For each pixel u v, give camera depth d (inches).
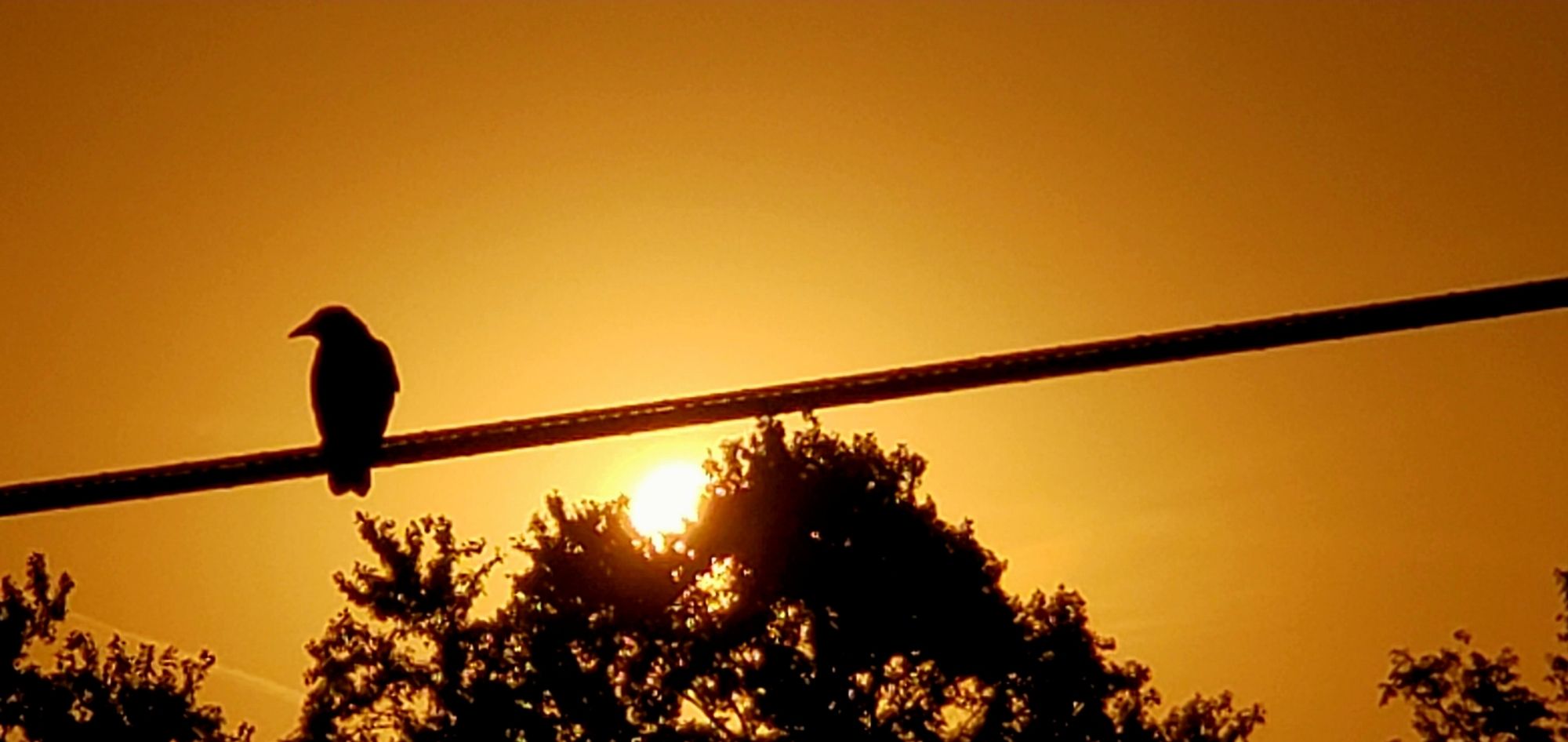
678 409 629.0
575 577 2615.7
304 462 664.4
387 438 660.1
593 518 2650.1
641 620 2613.2
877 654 2578.7
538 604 2655.0
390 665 2674.7
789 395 619.2
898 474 2647.6
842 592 2559.1
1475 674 2384.4
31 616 2551.7
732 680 2623.0
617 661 2664.9
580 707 2593.5
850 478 2608.3
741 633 2581.2
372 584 2669.8
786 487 2613.2
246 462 665.6
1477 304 588.4
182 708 2583.7
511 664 2667.3
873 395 609.9
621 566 2613.2
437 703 2657.5
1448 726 2410.2
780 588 2583.7
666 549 2615.7
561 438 637.3
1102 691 2664.9
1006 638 2588.6
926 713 2628.0
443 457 663.1
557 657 2618.1
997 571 2667.3
